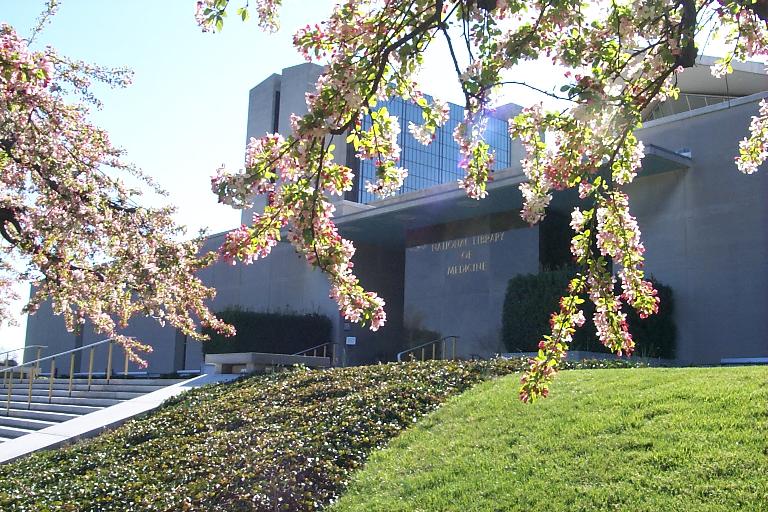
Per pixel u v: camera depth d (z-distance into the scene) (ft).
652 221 55.67
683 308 53.11
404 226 73.61
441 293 70.03
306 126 15.17
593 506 21.16
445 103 16.47
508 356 50.49
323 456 29.53
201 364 87.35
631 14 16.39
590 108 14.94
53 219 26.63
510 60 15.46
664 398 27.89
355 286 15.75
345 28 16.12
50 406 53.52
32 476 34.22
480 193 16.40
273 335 72.59
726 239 51.78
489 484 23.99
